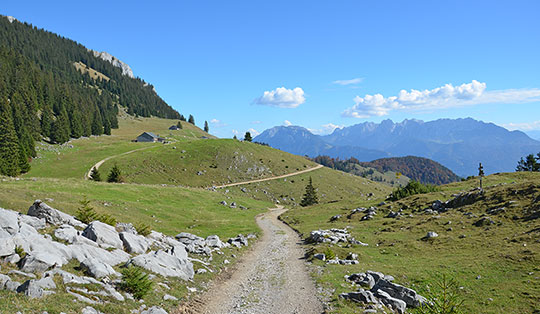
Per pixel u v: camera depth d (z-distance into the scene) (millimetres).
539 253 28203
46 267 16844
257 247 46844
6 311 12047
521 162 124562
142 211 61000
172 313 18141
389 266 32031
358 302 21438
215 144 187750
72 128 193250
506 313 20250
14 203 36344
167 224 56031
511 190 49219
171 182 138375
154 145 194625
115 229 30453
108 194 67750
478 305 21828
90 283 17281
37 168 126125
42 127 168125
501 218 41906
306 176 181500
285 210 113062
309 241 50062
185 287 23016
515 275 25422
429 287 25375
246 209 98188
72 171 127500
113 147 173625
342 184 183500
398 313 20641
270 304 22000
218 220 70125
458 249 35500
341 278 27750
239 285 26906
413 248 38906
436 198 64312
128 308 16453
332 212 82438
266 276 30000
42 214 25516
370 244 44406
